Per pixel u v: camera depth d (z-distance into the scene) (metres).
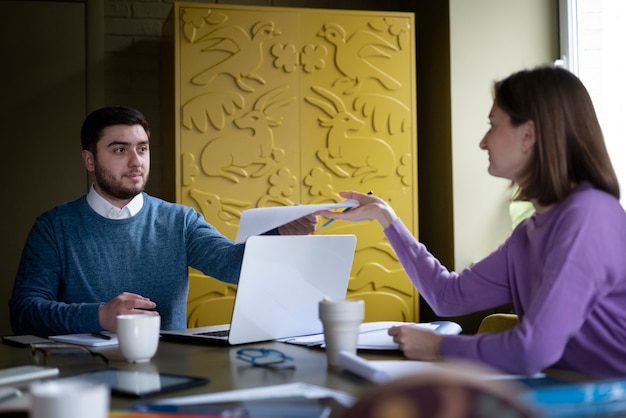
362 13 3.82
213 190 3.67
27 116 4.07
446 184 3.95
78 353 1.60
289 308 1.78
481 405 0.69
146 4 4.24
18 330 2.09
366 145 3.81
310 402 1.07
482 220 3.89
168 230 2.42
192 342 1.76
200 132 3.66
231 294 3.69
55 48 4.11
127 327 1.47
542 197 1.54
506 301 1.76
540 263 1.52
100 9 4.16
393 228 1.90
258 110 3.71
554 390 0.94
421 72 4.30
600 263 1.39
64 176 4.10
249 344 1.72
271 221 1.72
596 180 1.50
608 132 3.51
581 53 3.78
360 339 1.63
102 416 0.83
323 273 1.82
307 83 3.77
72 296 2.29
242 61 3.70
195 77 3.65
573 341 1.50
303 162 3.76
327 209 1.86
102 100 4.15
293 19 3.75
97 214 2.36
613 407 0.91
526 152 1.56
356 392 1.15
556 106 1.51
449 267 3.92
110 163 2.33
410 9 4.46
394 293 3.84
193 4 3.65
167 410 1.02
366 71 3.82
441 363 1.35
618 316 1.47
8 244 4.03
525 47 3.95
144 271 2.35
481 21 3.92
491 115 1.63
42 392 0.83
